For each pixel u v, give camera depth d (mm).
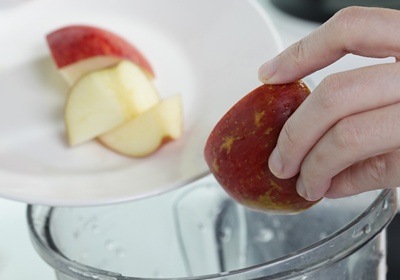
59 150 604
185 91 645
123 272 525
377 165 435
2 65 670
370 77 405
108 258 516
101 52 668
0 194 514
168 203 537
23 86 658
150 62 675
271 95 454
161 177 542
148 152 581
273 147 448
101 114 618
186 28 670
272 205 465
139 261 534
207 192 548
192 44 662
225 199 549
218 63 638
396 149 409
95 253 508
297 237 539
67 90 657
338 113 407
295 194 457
